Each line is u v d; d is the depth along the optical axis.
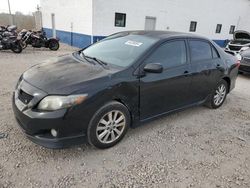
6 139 3.31
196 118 4.59
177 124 4.25
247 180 2.91
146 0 16.59
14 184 2.55
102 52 3.94
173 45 3.95
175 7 18.42
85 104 2.86
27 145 3.22
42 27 23.05
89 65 3.47
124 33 4.41
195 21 20.34
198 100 4.63
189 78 4.13
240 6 23.73
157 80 3.59
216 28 22.50
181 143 3.61
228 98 6.03
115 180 2.73
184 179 2.83
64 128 2.81
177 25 19.17
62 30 19.00
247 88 7.23
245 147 3.67
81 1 15.65
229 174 3.00
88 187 2.60
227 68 4.99
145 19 17.09
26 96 2.96
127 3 15.78
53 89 2.83
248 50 8.97
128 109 3.41
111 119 3.21
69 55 4.09
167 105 3.96
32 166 2.84
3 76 6.48
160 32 4.23
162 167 3.02
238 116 4.86
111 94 3.09
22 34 12.59
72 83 2.91
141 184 2.70
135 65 3.39
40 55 11.17
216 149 3.54
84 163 2.97
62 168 2.85
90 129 3.01
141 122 3.67
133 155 3.22
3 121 3.78
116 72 3.21
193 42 4.34
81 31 16.23
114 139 3.34
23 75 3.41
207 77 4.55
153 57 3.61
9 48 11.15
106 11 15.11
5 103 4.50
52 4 20.03
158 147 3.45
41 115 2.75
